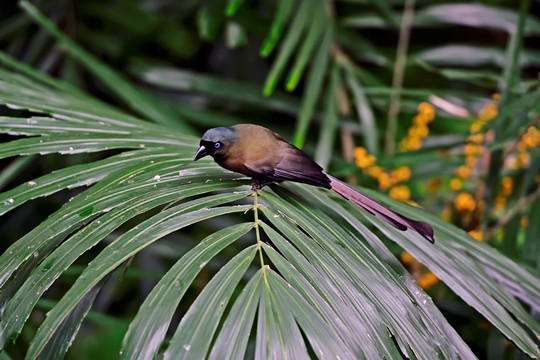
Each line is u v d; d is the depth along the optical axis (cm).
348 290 435
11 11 1141
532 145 816
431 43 1301
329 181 545
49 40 1092
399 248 788
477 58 1070
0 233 1061
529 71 1180
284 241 452
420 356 427
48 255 443
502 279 584
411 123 1199
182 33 1244
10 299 436
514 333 502
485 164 855
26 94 652
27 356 370
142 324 376
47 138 563
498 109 834
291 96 1102
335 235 490
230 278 401
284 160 552
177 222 457
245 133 560
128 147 578
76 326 407
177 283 396
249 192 519
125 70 1121
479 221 851
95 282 405
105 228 453
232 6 844
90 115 643
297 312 384
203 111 1057
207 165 577
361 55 1088
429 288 909
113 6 1137
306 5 1003
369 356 394
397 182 870
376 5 1076
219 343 364
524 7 852
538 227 796
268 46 866
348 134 1070
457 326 780
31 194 492
